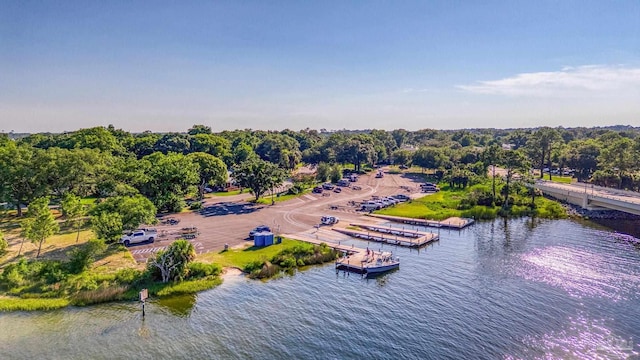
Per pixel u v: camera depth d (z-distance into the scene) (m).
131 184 98.44
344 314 49.25
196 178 107.44
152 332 44.59
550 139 160.38
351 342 42.94
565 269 65.00
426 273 63.66
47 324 45.72
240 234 81.06
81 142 154.25
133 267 60.53
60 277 53.78
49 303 49.28
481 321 47.62
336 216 101.75
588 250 75.56
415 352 41.22
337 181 162.62
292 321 47.34
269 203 116.69
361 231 88.31
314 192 138.38
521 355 40.72
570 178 165.88
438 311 50.19
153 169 104.00
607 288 57.16
